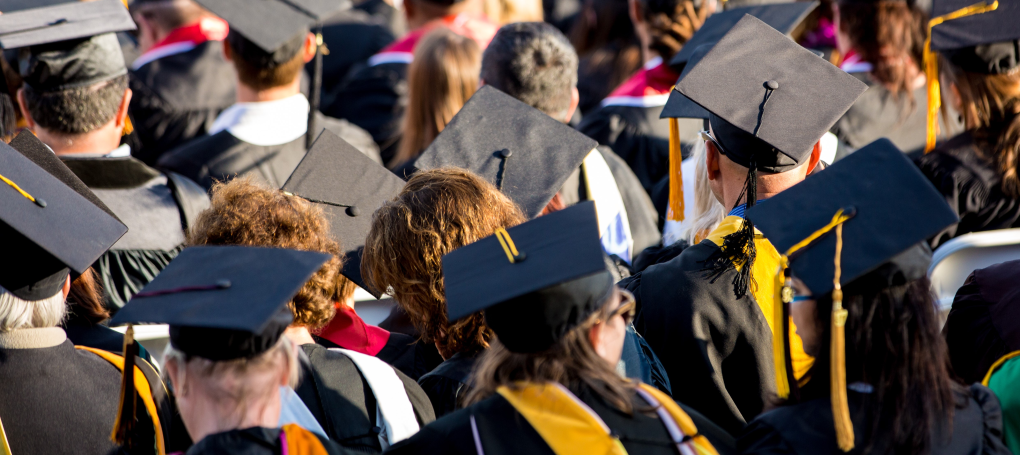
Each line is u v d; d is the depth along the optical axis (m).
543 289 2.50
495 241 2.83
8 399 2.90
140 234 4.51
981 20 4.97
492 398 2.60
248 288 2.59
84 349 3.22
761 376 3.33
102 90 4.70
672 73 6.66
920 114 6.49
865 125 6.39
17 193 3.09
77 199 3.22
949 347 3.55
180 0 7.98
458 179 3.40
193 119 7.86
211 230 3.19
